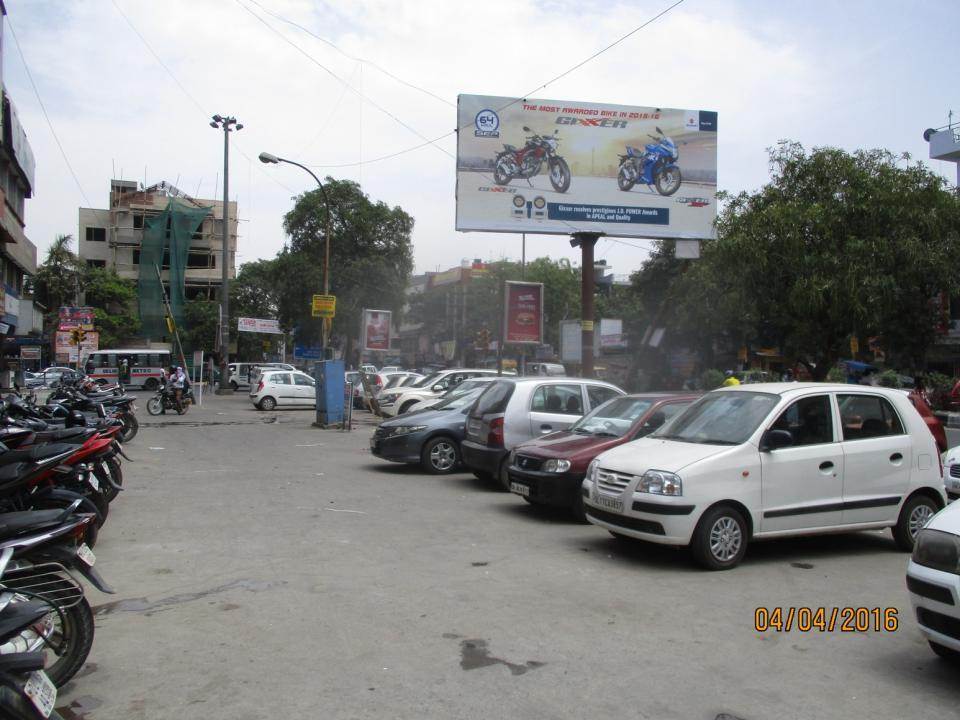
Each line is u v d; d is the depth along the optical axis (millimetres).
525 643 4961
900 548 7730
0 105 27391
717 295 19000
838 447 7398
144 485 11297
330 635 5090
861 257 15344
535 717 3918
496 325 50844
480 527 8672
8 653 3490
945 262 15141
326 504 9953
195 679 4395
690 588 6281
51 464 6734
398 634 5105
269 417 25734
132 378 46938
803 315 16359
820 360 17453
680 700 4156
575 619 5453
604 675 4469
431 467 12852
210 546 7602
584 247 19984
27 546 4215
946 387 25531
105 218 69438
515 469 9352
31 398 16734
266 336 62125
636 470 7039
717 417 7633
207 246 70750
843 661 4781
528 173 19484
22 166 35000
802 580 6582
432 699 4113
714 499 6773
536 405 11148
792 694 4277
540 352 49281
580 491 8719
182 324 62719
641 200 20062
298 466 13625
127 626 5281
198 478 12031
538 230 19500
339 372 21812
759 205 17203
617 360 38188
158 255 63125
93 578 4473
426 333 64812
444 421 13023
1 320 31281
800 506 7148
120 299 63125
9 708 3191
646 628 5297
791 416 7336
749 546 7844
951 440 18484
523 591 6129
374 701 4090
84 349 36562
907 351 17344
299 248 46969
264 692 4207
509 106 19438
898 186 15898
